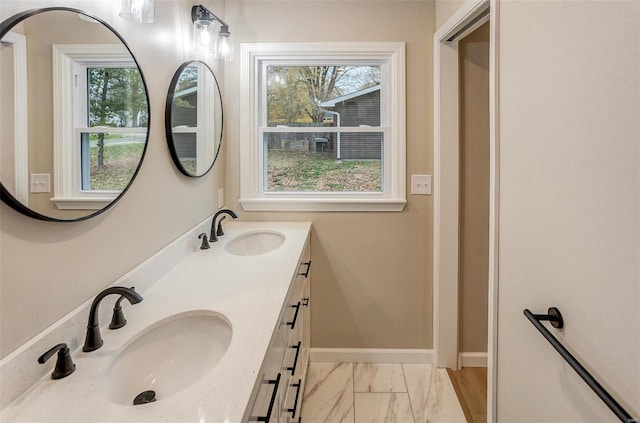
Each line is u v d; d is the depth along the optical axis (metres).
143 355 1.06
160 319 1.11
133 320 1.10
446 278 2.29
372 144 2.38
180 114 1.64
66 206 0.94
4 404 0.77
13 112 0.77
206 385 0.81
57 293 0.93
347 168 2.39
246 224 2.31
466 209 2.29
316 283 2.39
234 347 0.95
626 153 0.74
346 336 2.43
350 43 2.23
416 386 2.20
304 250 1.96
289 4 2.24
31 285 0.85
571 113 0.91
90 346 0.96
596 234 0.83
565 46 0.93
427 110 2.26
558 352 0.93
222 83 2.25
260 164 2.38
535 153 1.09
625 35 0.74
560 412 1.00
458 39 2.08
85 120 1.00
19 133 0.79
